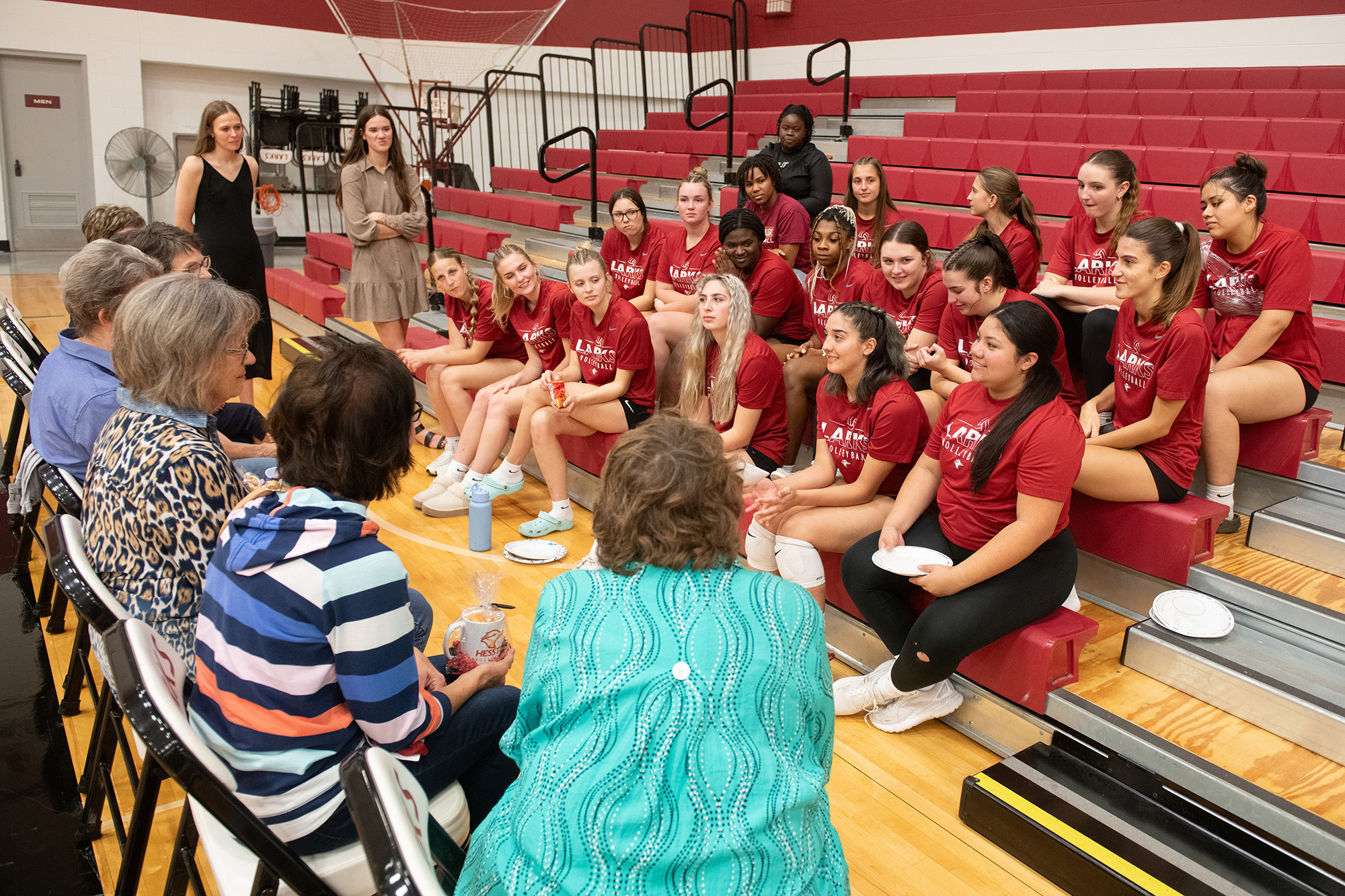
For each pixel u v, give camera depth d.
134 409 1.67
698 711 1.04
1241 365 2.77
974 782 2.02
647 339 3.56
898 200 5.83
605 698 1.06
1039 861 1.89
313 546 1.26
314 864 1.32
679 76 10.81
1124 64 7.18
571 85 10.94
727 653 1.08
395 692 1.32
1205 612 2.32
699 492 1.14
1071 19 7.48
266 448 2.66
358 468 1.37
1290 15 6.37
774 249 4.36
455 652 1.82
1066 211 5.05
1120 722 2.09
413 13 10.74
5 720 2.32
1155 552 2.50
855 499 2.61
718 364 3.18
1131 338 2.55
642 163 7.71
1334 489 2.72
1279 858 1.79
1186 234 2.37
